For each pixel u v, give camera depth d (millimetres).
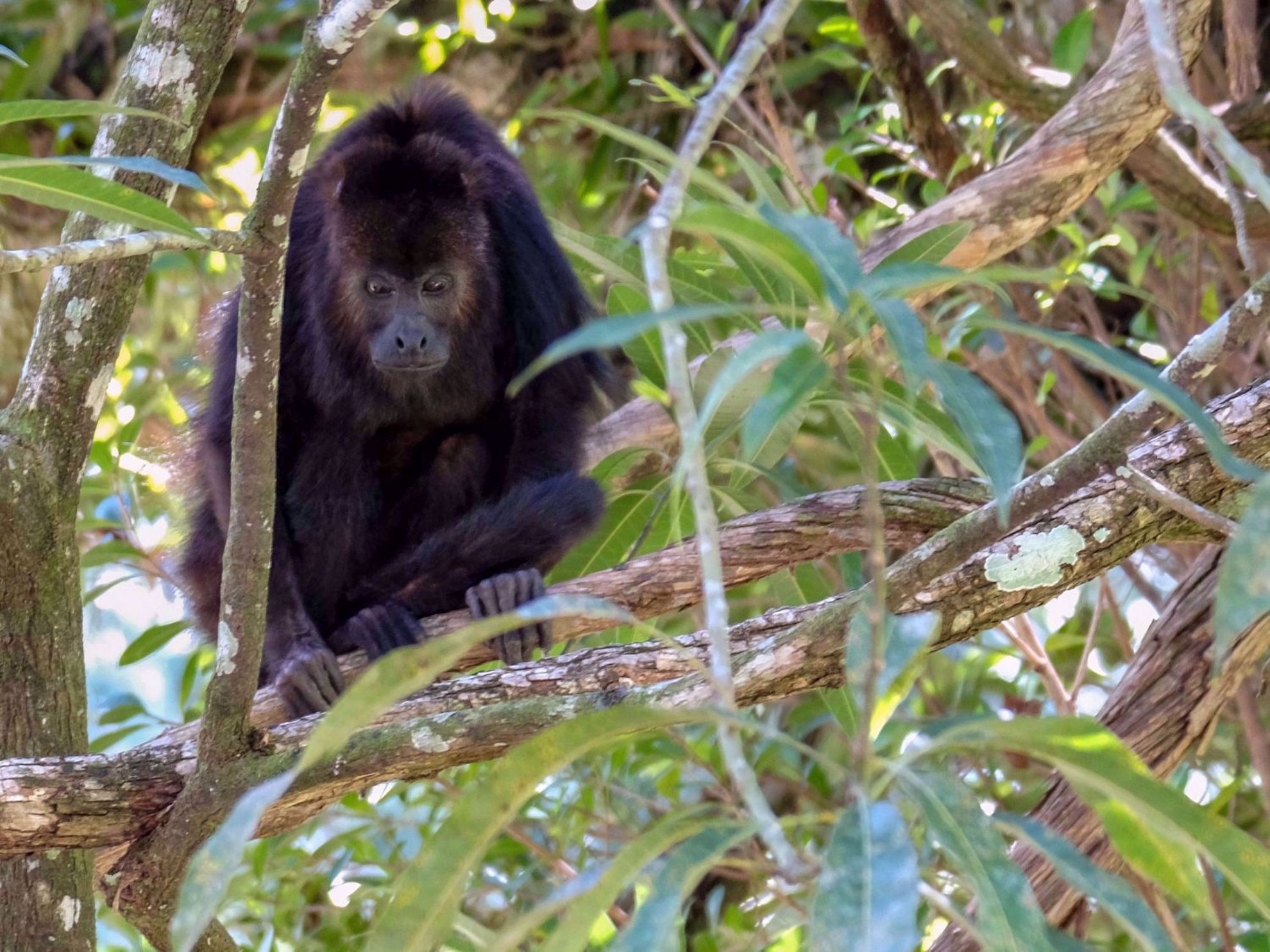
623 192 12797
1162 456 5906
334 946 9047
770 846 2994
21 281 13133
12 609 6234
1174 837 3586
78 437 6422
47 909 6031
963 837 3268
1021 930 3162
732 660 5641
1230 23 9094
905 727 4773
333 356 8555
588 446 9047
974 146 10234
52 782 5477
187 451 9133
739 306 3209
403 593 7691
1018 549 5832
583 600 3412
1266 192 2826
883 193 10836
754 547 6949
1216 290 10109
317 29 4586
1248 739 7820
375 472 9102
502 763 3645
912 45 9438
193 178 4543
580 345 2875
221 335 8344
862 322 3467
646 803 8898
